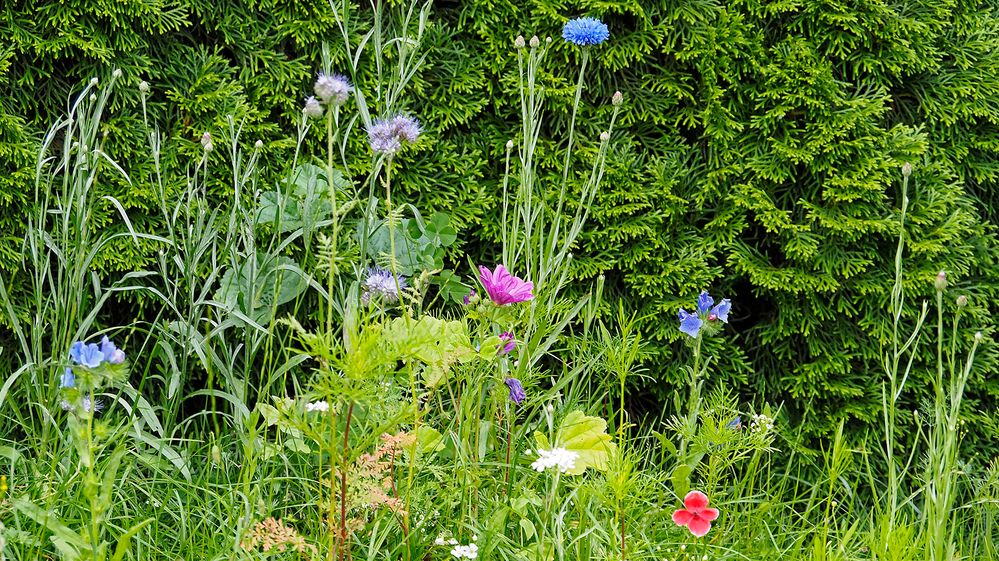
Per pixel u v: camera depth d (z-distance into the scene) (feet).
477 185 10.68
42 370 8.04
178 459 7.74
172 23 9.71
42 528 6.42
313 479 7.84
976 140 11.67
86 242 8.20
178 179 9.82
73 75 9.80
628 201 10.89
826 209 10.93
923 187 11.08
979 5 12.12
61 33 9.32
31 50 9.54
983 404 11.57
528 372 8.04
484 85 10.73
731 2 11.01
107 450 8.15
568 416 7.54
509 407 7.86
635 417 11.14
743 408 11.21
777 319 11.10
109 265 9.60
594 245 10.84
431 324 6.74
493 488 7.64
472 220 10.62
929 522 6.82
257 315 8.81
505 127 11.03
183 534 7.09
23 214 9.46
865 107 10.85
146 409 7.86
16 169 9.52
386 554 6.79
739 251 10.93
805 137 10.96
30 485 7.36
